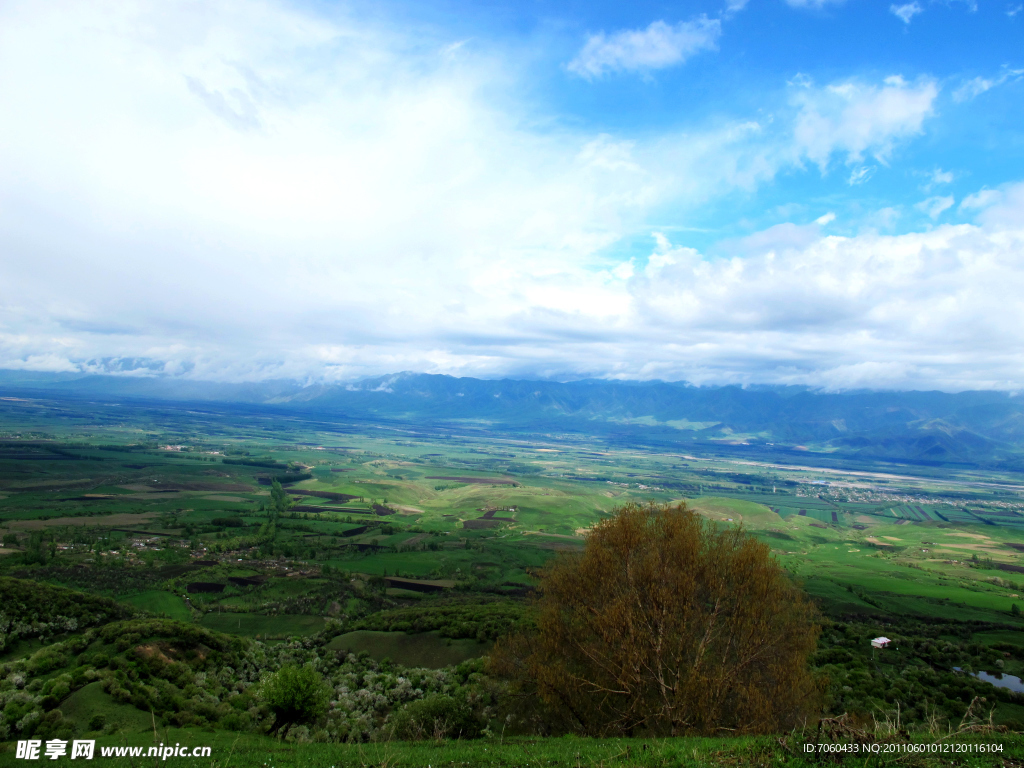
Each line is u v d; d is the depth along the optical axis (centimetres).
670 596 2855
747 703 2583
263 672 6153
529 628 3966
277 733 4028
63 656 5259
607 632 2883
